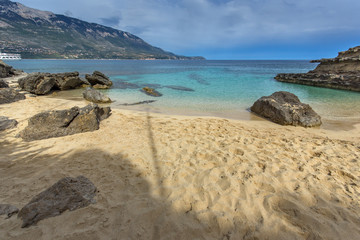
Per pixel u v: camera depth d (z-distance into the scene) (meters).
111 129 6.40
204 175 3.67
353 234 2.43
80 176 3.23
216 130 6.62
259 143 5.36
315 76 20.81
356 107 11.16
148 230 2.42
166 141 5.39
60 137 5.52
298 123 7.79
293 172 3.80
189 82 21.72
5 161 4.04
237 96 14.34
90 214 2.59
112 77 25.98
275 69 50.69
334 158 4.50
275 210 2.82
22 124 6.48
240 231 2.46
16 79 19.06
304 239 2.37
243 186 3.34
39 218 2.41
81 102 11.27
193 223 2.56
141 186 3.32
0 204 2.57
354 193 3.24
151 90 15.64
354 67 19.95
